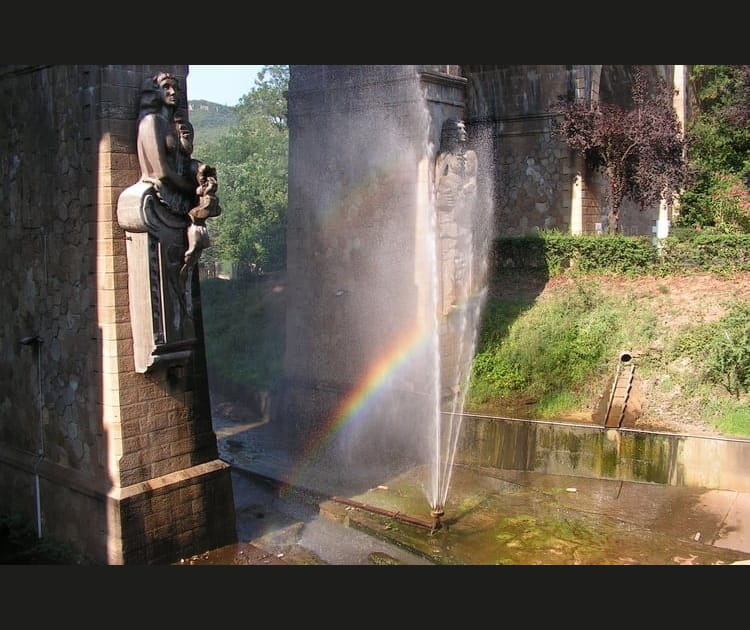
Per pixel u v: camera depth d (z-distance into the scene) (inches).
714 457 417.7
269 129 1200.2
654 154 682.2
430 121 478.6
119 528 303.4
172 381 325.1
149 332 301.0
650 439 432.8
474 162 499.5
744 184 840.9
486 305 566.9
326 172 545.3
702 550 352.2
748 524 375.9
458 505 413.1
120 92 296.4
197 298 336.2
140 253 297.1
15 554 335.9
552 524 385.7
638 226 877.8
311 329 567.5
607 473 445.7
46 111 323.6
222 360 736.3
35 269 342.3
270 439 551.8
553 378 499.2
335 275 548.1
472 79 717.3
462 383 507.8
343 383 547.8
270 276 970.7
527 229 723.4
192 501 331.6
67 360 328.8
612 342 510.6
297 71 553.0
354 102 518.0
